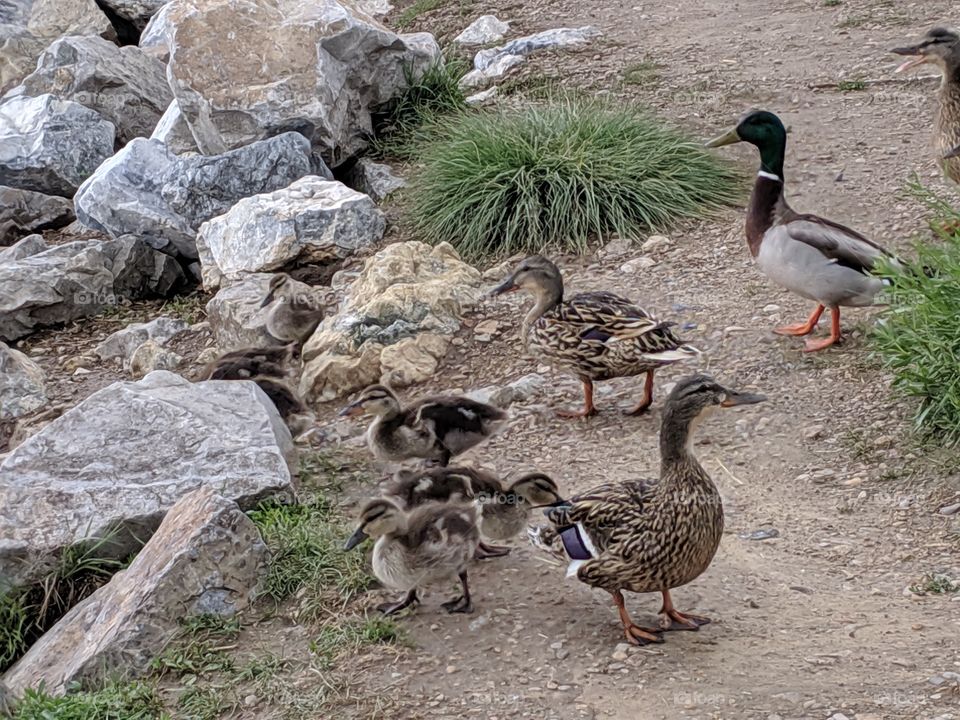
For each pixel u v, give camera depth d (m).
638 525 2.59
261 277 3.88
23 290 4.00
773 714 2.49
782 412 3.20
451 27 5.67
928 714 2.48
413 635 2.69
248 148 4.18
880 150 4.07
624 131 4.10
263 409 3.17
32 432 3.56
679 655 2.62
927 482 2.96
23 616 2.90
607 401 3.31
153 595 2.74
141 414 3.13
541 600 2.76
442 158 4.07
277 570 2.83
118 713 2.60
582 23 5.39
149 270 4.16
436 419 3.05
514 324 3.61
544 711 2.53
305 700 2.60
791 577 2.79
